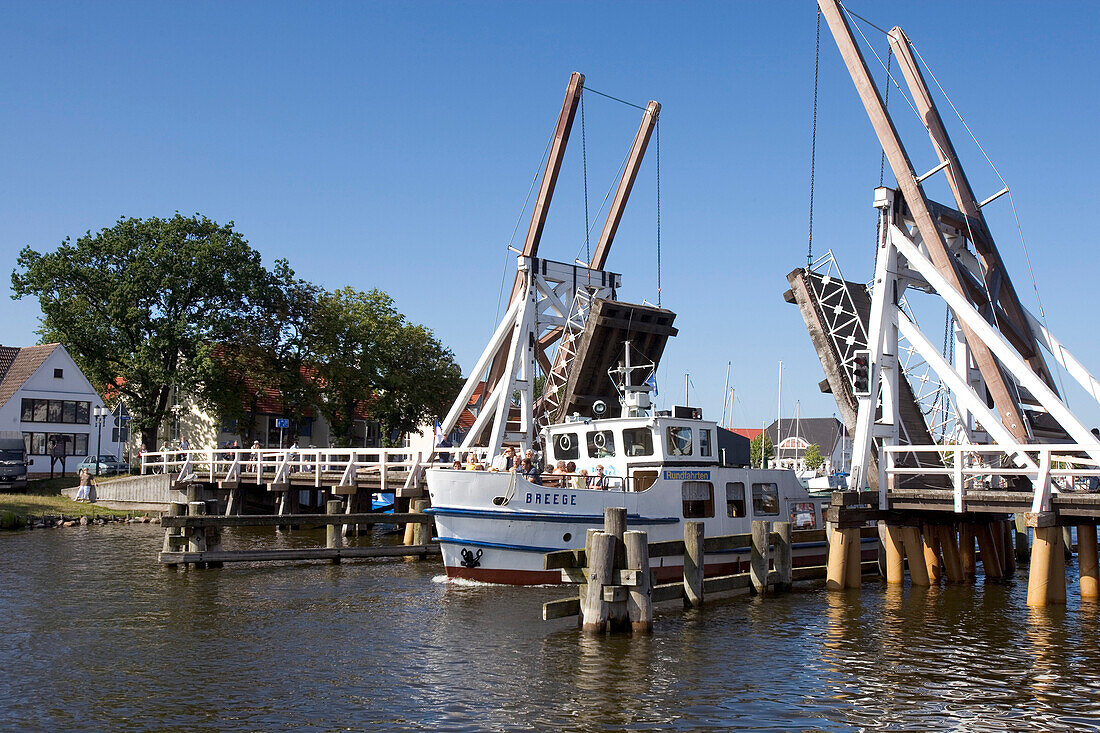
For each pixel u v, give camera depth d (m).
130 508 43.78
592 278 32.34
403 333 59.75
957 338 27.06
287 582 23.83
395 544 33.25
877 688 14.22
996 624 18.83
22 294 53.06
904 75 27.56
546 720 12.66
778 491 26.80
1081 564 21.78
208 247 53.12
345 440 60.62
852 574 22.95
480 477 22.75
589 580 17.59
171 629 18.12
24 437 56.41
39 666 15.30
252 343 54.66
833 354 25.39
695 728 12.40
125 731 12.19
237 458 40.53
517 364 29.95
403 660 15.69
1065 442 28.80
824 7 25.84
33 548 30.19
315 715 12.84
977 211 26.91
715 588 20.45
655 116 32.62
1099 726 12.61
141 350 51.69
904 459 25.69
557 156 30.92
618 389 27.70
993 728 12.50
